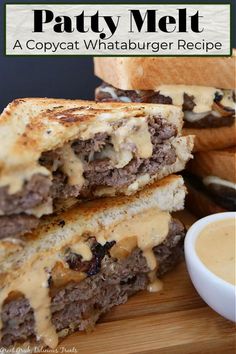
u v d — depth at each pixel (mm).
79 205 288
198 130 345
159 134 287
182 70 332
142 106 296
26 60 466
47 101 340
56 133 248
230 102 343
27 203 234
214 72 333
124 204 291
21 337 258
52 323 260
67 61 476
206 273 257
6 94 474
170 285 299
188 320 271
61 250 266
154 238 291
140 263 289
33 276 255
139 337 260
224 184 351
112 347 255
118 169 276
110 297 280
